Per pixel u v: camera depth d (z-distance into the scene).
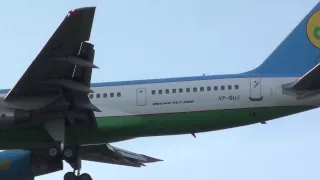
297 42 120.38
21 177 117.44
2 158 118.06
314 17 121.56
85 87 106.25
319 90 112.81
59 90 107.31
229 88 114.69
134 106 114.94
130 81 117.12
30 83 104.69
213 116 114.06
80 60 100.31
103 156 130.75
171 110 114.44
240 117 114.12
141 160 134.25
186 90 115.00
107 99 115.44
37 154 117.81
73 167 116.06
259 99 113.88
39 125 111.31
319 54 119.88
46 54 98.69
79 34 95.25
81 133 114.06
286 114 114.25
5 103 107.69
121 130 114.50
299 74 118.19
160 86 115.56
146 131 115.06
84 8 89.81
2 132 110.44
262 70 118.62
